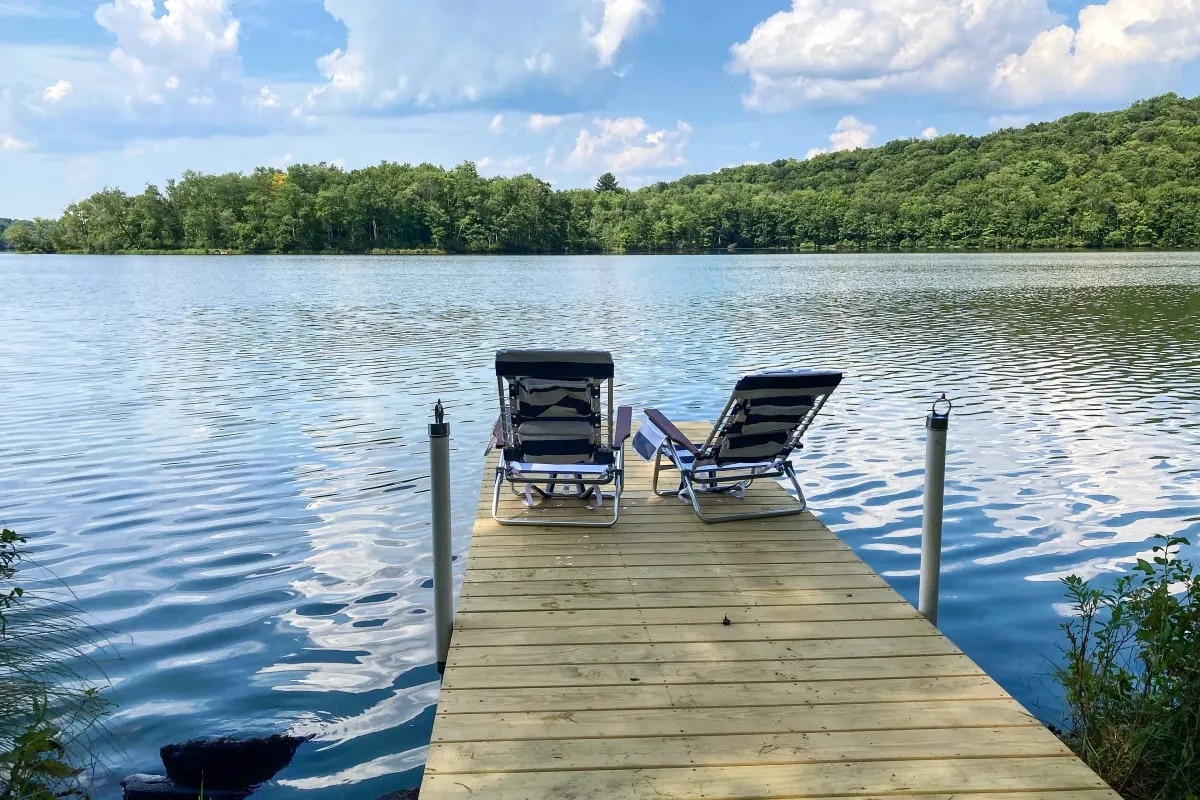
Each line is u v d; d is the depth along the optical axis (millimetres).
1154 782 2947
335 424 9438
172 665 4113
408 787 3139
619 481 5207
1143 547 5828
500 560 4496
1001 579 5285
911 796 2490
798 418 5273
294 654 4250
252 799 3113
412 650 4309
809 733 2826
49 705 3092
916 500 6867
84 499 6754
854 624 3703
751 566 4422
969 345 15906
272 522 6258
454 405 10438
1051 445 8531
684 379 12344
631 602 3936
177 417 9750
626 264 61656
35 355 14492
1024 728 2863
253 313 22438
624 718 2916
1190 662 2959
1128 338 16766
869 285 34156
